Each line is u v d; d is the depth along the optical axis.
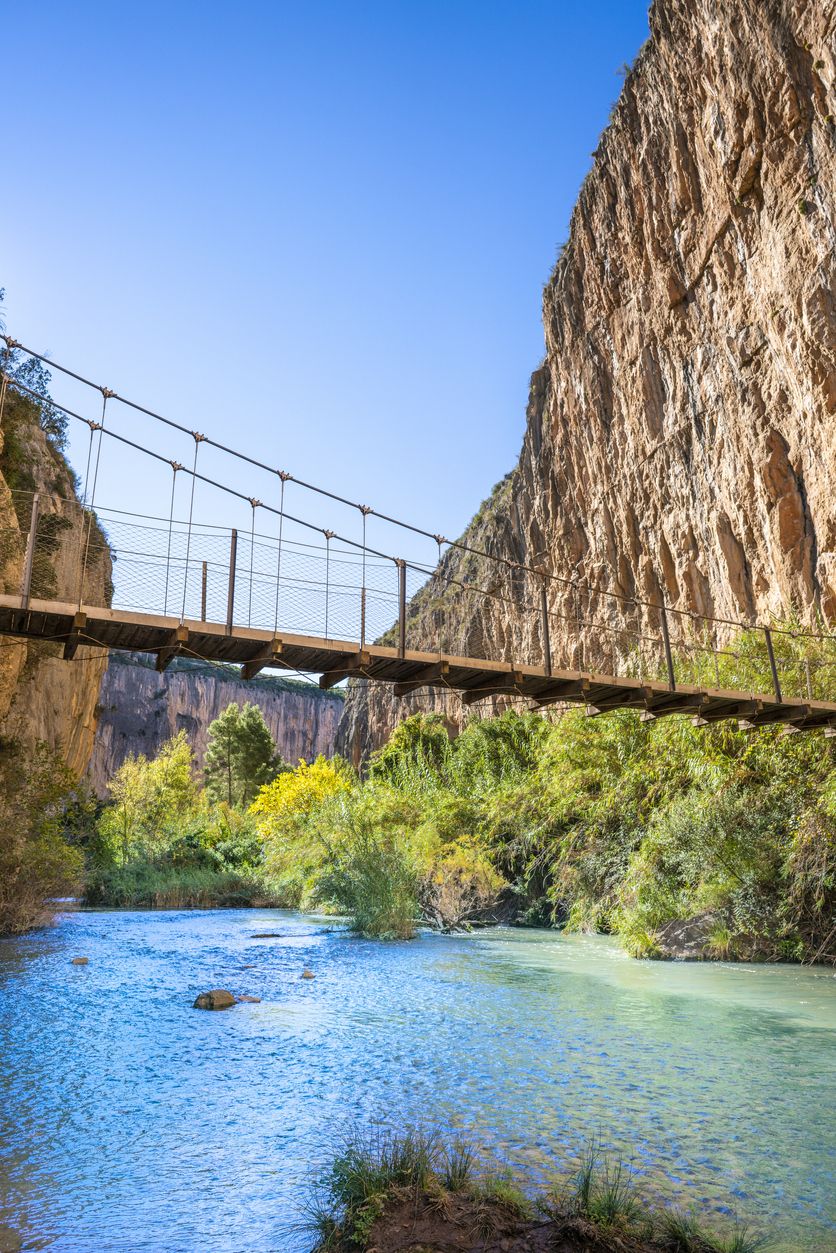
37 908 18.27
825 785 14.16
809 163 23.70
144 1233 3.53
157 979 11.22
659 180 33.69
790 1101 5.45
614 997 9.83
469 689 12.70
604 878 19.20
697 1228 3.49
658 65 33.91
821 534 22.73
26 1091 5.77
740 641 18.94
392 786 31.64
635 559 36.59
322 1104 5.38
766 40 25.30
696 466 30.88
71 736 31.72
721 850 15.16
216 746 80.94
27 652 22.59
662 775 18.61
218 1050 7.01
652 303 34.81
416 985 10.80
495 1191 3.78
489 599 62.81
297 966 12.79
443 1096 5.57
